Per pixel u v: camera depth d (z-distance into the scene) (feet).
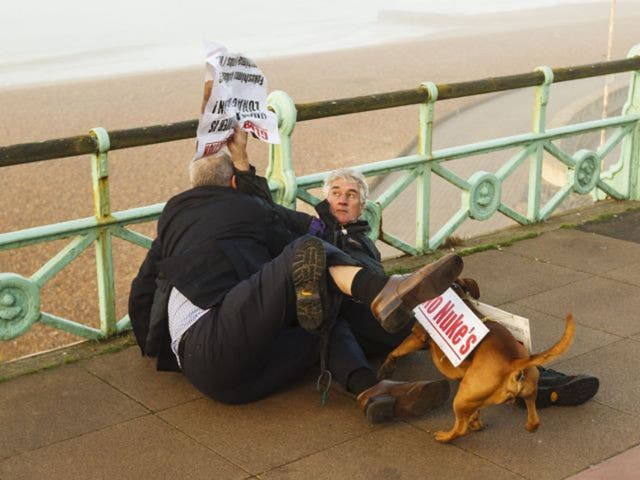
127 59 123.44
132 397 12.82
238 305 11.54
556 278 17.42
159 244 13.11
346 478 10.77
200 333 11.83
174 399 12.75
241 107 13.38
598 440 11.60
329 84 85.81
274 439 11.66
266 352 12.37
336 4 213.46
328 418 12.19
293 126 16.49
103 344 14.64
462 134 61.00
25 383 13.25
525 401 11.26
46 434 11.80
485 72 91.20
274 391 12.73
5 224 43.65
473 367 10.92
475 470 10.92
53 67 114.52
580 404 12.48
